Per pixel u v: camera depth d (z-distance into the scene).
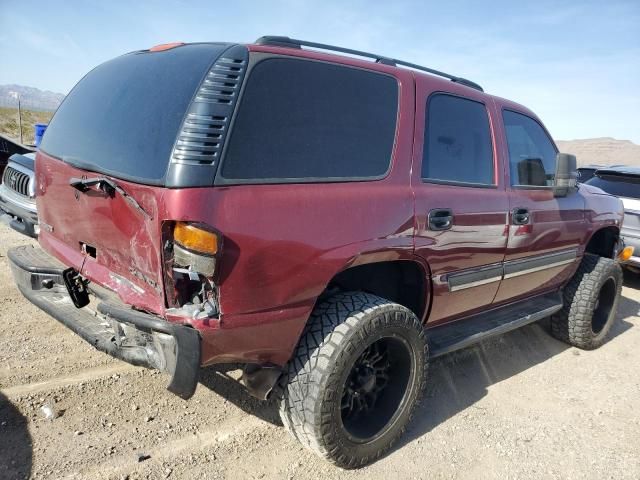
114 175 2.16
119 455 2.45
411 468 2.63
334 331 2.37
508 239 3.35
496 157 3.36
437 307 3.01
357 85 2.56
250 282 2.05
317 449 2.40
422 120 2.84
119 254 2.26
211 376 3.28
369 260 2.47
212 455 2.55
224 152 2.00
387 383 2.76
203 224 1.91
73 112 2.81
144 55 2.65
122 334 2.19
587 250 5.10
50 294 2.72
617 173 6.96
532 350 4.39
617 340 4.86
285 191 2.15
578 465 2.80
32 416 2.65
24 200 3.66
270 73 2.22
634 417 3.38
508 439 3.00
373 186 2.51
